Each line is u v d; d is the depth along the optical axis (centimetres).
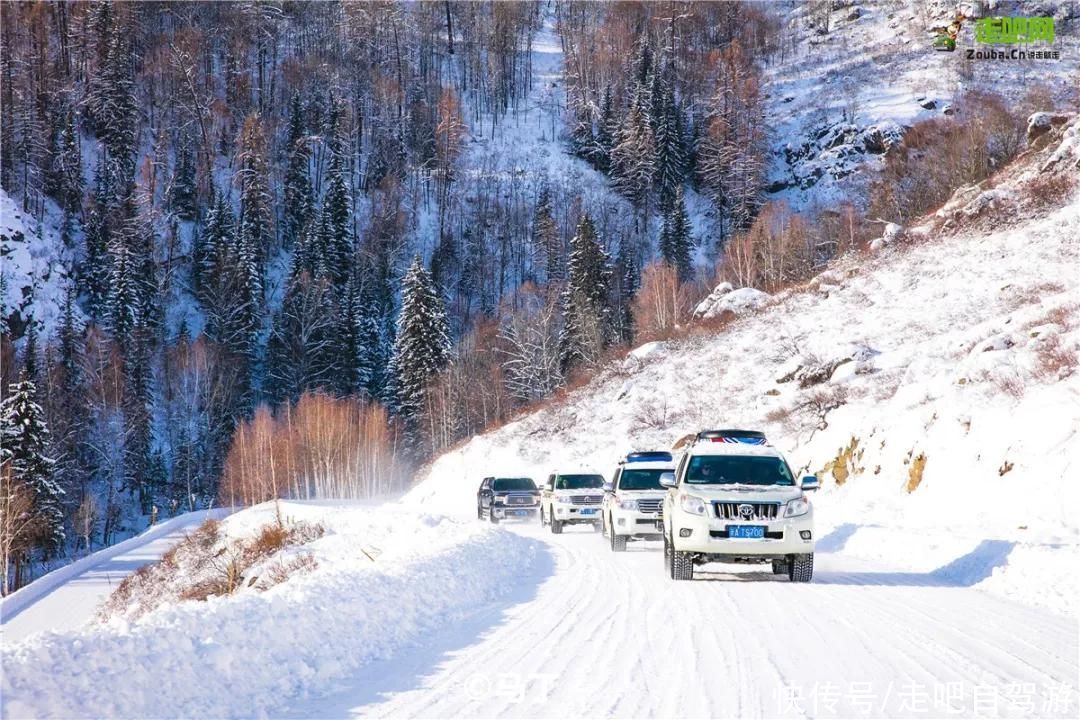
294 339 10550
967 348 3588
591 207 14400
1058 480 1880
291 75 16525
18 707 518
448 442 7981
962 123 10375
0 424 6275
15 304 10438
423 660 763
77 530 7850
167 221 12950
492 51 19062
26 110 13288
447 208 14688
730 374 5109
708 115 15838
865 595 1117
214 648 664
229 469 7869
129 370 9712
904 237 6084
